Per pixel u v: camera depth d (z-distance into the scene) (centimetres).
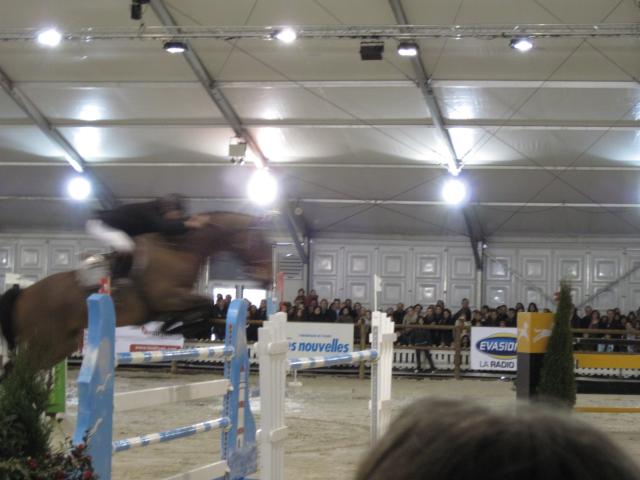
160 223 569
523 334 889
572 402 862
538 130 1627
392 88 1546
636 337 1714
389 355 697
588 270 2133
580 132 1627
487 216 2067
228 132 1742
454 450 59
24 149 1870
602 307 2123
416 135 1689
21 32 1427
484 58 1433
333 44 1437
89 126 1752
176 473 700
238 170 1917
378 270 2227
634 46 1358
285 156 1827
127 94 1631
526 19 1343
